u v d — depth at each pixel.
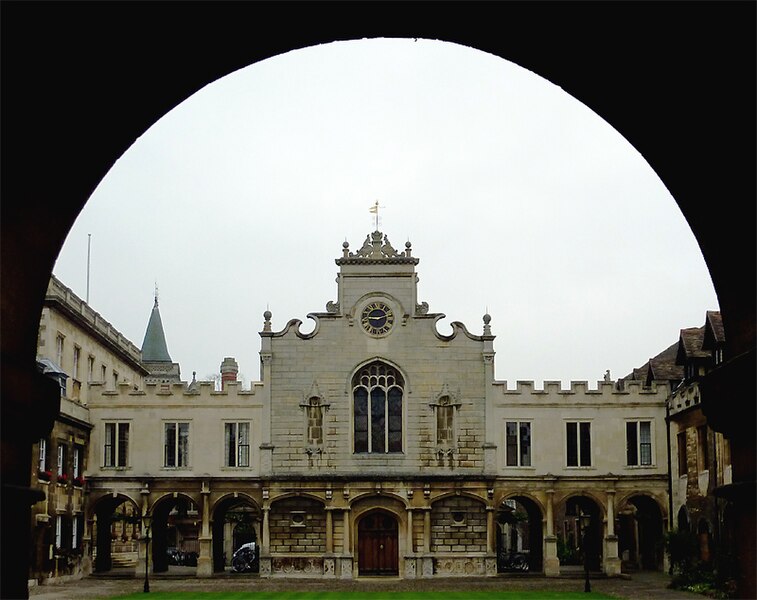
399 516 52.88
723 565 39.25
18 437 14.45
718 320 45.53
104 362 65.94
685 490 50.22
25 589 14.53
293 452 53.34
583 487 53.38
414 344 54.34
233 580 50.75
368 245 55.19
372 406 54.06
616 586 45.59
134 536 71.19
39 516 45.47
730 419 15.31
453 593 42.44
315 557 52.31
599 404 54.03
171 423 53.69
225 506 56.53
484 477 52.94
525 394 54.00
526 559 58.78
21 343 14.80
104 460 53.38
